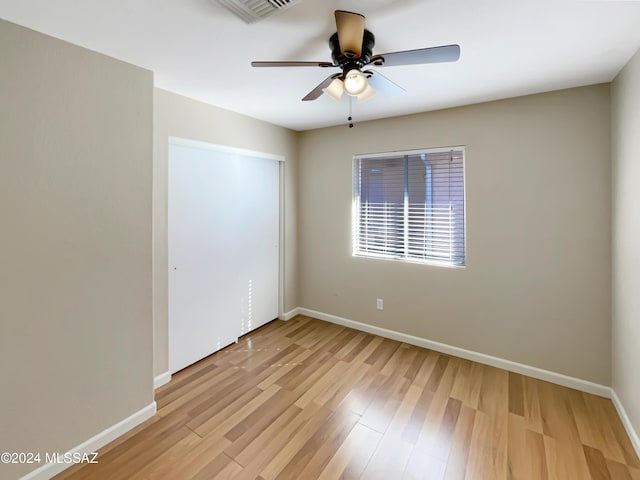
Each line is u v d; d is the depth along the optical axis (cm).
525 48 173
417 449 180
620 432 193
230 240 311
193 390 238
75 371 171
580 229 232
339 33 135
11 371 149
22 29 148
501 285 265
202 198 280
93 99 174
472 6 136
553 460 173
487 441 187
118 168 186
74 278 169
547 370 249
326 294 375
